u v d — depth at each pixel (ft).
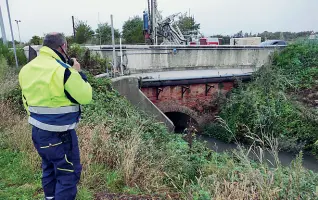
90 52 38.81
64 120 8.36
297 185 11.54
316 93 43.24
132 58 42.27
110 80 31.01
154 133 22.44
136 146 15.87
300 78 47.55
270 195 11.06
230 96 46.11
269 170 13.61
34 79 8.18
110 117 22.44
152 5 59.21
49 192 9.73
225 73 47.80
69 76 7.98
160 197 12.65
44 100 8.10
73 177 8.99
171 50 46.06
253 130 39.96
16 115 21.04
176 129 50.21
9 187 12.15
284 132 38.50
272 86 45.27
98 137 16.71
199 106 45.24
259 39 78.79
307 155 35.24
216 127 43.80
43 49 8.44
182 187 13.64
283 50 54.03
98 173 13.84
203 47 48.96
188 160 18.43
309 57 50.78
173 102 42.65
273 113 40.11
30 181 12.84
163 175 15.31
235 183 12.59
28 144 16.12
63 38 8.72
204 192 11.91
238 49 52.37
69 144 8.73
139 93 32.35
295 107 40.63
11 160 14.79
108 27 89.76
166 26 62.39
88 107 22.88
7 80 26.43
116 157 15.49
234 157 19.74
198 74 44.96
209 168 16.76
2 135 17.93
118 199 12.00
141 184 13.82
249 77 49.01
